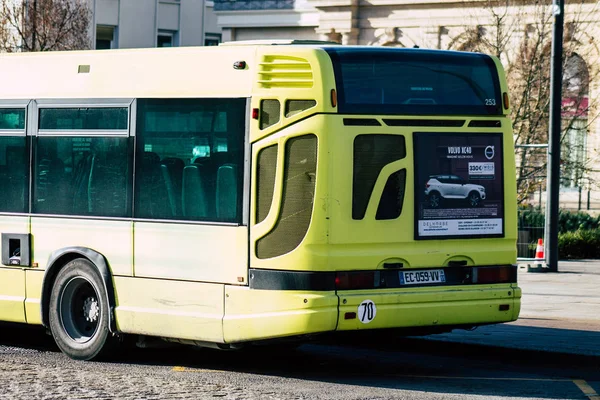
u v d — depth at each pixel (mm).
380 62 14945
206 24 71562
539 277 29594
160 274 15828
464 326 15695
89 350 16562
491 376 15594
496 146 15703
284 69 14820
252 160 14969
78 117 16812
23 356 17141
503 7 47750
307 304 14484
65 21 50750
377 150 14859
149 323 15930
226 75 15320
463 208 15406
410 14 60094
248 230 14984
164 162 15875
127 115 16281
